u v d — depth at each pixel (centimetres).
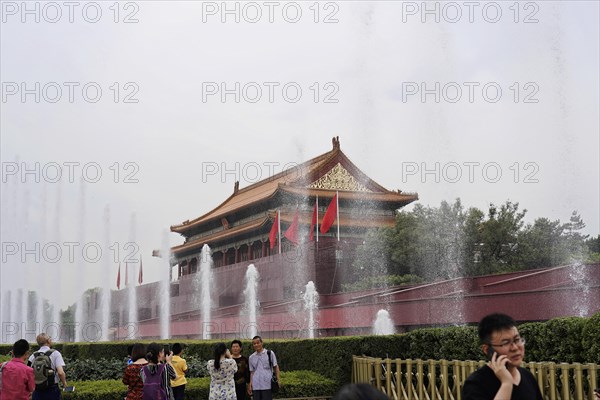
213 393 1537
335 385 1911
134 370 1370
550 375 1134
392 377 1647
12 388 1341
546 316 2706
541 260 5884
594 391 984
